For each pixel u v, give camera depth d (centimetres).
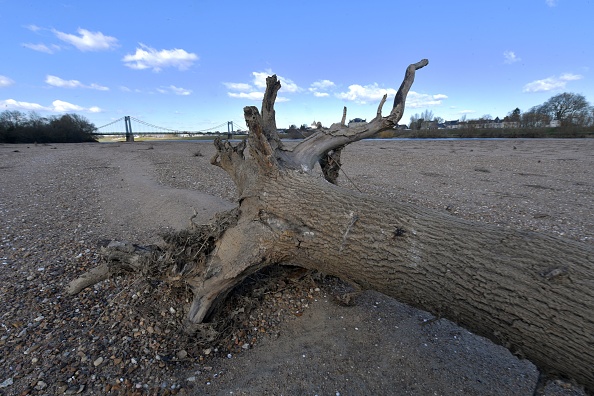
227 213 329
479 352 271
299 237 274
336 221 261
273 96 364
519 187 890
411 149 2228
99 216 605
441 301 206
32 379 224
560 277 165
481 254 195
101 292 325
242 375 244
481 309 186
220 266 288
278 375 243
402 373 247
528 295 170
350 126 419
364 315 314
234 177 368
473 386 237
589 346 151
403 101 415
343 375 245
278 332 292
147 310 300
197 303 284
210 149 2338
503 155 1723
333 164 440
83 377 230
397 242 227
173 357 255
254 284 331
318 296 341
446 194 794
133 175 1040
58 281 347
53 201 706
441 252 208
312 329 296
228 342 278
